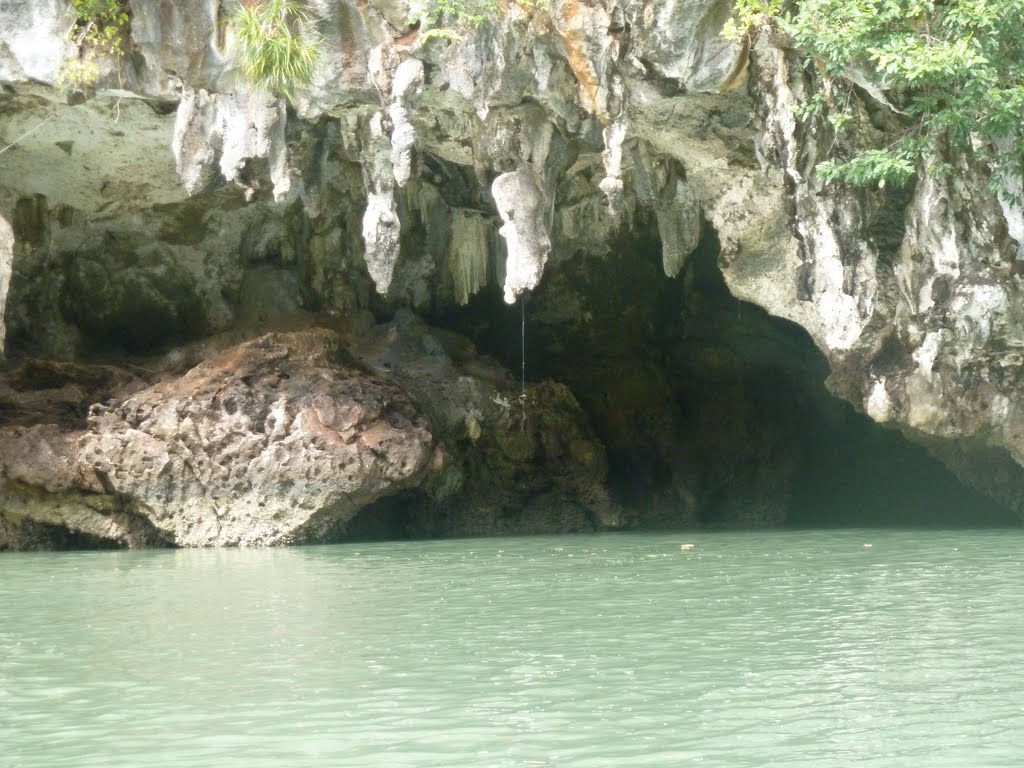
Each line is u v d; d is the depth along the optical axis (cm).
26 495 1877
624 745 620
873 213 1759
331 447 1878
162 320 2394
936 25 1529
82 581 1377
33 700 742
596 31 1684
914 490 2580
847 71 1587
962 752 599
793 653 845
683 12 1653
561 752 608
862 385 1855
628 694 730
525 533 2197
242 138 1786
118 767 600
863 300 1792
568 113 1789
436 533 2170
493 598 1151
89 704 729
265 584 1305
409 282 2428
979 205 1680
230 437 1889
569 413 2323
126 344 2384
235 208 2336
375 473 1897
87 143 2064
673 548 1678
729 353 2602
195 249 2364
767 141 1731
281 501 1875
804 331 2558
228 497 1883
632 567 1410
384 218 1858
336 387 1953
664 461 2497
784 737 630
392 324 2358
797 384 2625
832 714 675
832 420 2623
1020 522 2097
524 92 1767
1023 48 1475
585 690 743
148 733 660
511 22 1706
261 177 2123
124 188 2219
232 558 1647
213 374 1959
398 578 1340
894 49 1463
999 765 577
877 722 657
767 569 1361
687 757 596
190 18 1762
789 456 2542
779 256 1978
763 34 1681
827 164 1619
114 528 1894
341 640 925
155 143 2070
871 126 1712
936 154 1673
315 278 2394
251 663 840
